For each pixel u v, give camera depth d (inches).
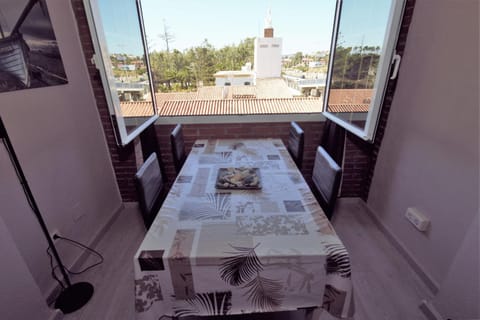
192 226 41.4
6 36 48.4
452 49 52.3
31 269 53.9
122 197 97.5
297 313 49.8
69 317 55.4
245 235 38.8
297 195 50.6
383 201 81.0
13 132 50.5
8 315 42.6
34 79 55.4
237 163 66.5
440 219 57.2
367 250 73.7
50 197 60.3
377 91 60.5
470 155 49.1
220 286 35.9
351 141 90.4
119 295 60.7
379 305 56.8
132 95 77.9
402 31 68.1
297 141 75.4
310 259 34.4
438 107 56.5
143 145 90.4
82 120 73.9
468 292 44.4
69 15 68.9
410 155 67.0
